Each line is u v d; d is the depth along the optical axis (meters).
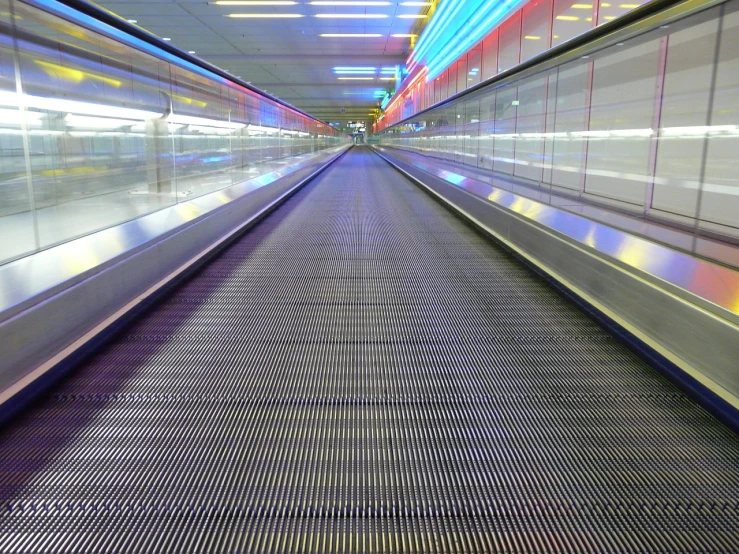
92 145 7.11
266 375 2.41
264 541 1.39
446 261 4.55
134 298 3.14
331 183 12.05
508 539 1.41
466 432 1.94
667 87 4.95
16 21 3.51
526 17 8.63
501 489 1.62
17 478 1.65
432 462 1.75
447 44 15.73
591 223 3.60
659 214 4.59
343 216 7.00
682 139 4.70
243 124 8.27
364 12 16.25
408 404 2.15
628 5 5.38
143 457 1.77
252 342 2.78
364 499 1.56
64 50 5.21
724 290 2.15
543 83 8.20
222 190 5.70
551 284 3.80
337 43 21.23
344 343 2.78
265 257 4.68
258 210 6.68
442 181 8.56
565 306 3.38
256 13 16.34
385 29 18.61
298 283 3.88
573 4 6.72
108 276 2.81
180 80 7.21
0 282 2.15
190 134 7.40
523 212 4.60
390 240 5.42
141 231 3.45
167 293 3.60
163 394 2.21
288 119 12.38
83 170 7.04
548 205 4.48
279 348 2.72
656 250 2.78
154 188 7.28
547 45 7.65
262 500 1.56
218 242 4.86
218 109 7.40
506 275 4.12
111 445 1.84
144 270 3.28
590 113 6.66
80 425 1.97
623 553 1.37
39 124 6.07
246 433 1.93
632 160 5.61
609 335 2.90
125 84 6.68
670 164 4.89
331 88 36.56
